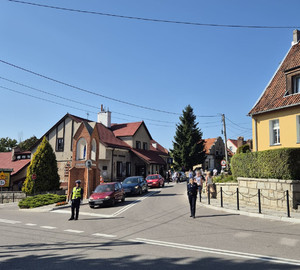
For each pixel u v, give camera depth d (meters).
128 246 7.63
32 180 25.25
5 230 10.48
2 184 25.39
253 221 11.16
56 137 34.78
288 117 18.28
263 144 19.81
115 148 34.22
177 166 50.94
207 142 66.00
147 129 42.31
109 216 13.42
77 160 22.12
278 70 21.52
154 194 22.94
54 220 12.94
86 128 22.05
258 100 20.83
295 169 12.68
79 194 12.91
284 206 12.78
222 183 17.70
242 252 6.86
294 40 22.23
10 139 60.59
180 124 52.28
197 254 6.72
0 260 6.53
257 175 14.53
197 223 10.91
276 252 6.85
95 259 6.46
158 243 7.91
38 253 7.11
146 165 37.62
